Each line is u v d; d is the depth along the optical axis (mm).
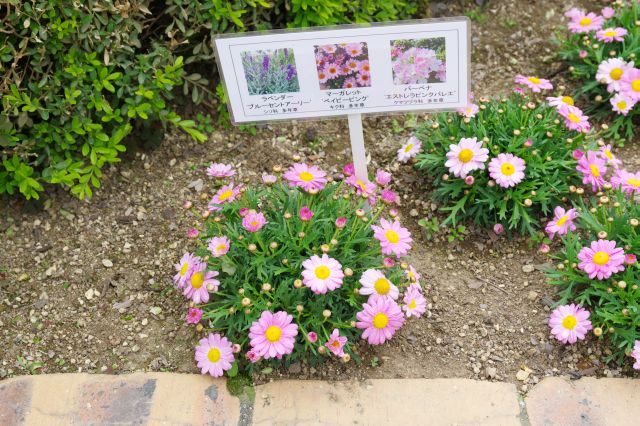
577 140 2914
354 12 3391
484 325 2648
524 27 3844
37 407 2418
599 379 2441
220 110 3398
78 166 2920
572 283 2596
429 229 2965
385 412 2359
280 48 2436
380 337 2307
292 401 2400
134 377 2504
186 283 2535
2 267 2904
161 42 3084
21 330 2688
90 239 2992
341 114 2602
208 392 2441
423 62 2451
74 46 2771
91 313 2738
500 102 3105
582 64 3523
